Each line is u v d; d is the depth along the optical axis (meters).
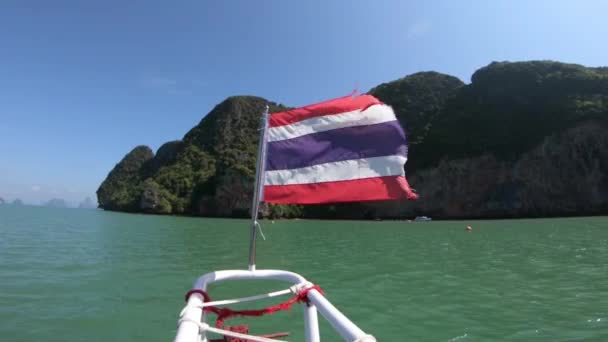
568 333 6.69
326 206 91.38
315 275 12.54
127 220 54.47
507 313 7.93
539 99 84.69
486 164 83.25
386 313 7.96
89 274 11.98
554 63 88.88
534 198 76.56
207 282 3.48
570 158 74.88
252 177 90.56
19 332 6.65
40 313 7.73
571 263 14.88
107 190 163.75
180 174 111.81
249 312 3.34
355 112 4.18
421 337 6.54
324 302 2.96
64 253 16.86
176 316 7.69
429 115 110.25
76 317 7.54
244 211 88.62
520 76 90.25
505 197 79.38
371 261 16.00
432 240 26.59
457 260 16.12
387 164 3.99
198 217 87.75
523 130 82.50
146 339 6.46
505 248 20.73
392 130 4.09
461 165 85.56
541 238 26.62
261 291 9.65
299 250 20.44
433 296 9.46
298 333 6.58
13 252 16.78
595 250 19.06
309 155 4.12
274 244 24.05
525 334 6.64
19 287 9.92
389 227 46.47
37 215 62.50
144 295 9.37
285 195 4.06
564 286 10.63
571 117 75.69
